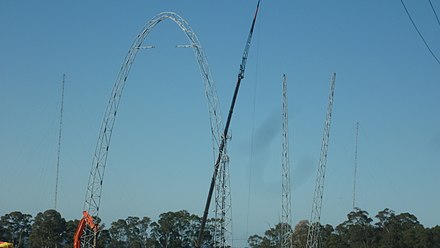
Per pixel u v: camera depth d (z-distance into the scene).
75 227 159.62
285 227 166.25
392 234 172.38
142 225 178.12
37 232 155.75
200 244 104.69
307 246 158.12
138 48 96.06
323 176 155.62
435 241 169.25
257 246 191.00
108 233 172.62
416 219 180.25
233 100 101.44
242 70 100.62
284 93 150.38
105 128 99.50
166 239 174.88
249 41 100.75
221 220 104.56
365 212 180.62
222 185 103.38
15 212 158.75
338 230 183.88
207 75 97.62
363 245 176.00
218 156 102.44
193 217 175.00
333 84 152.38
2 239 156.00
